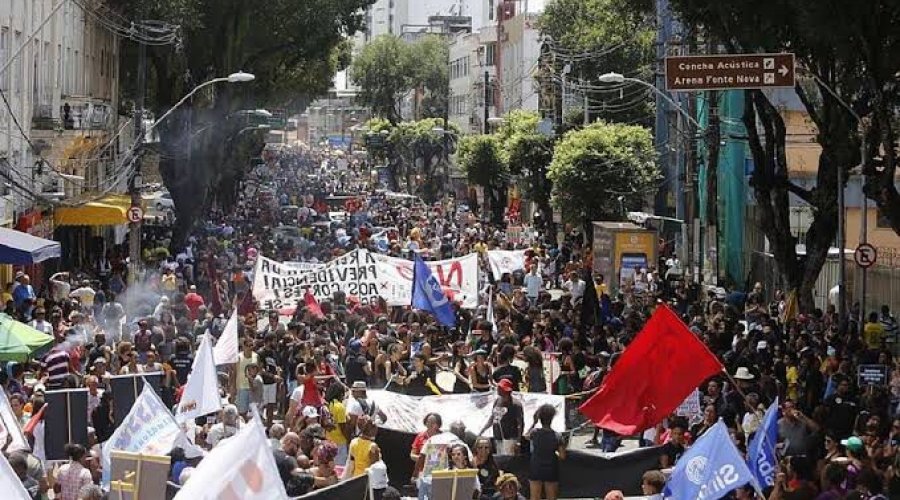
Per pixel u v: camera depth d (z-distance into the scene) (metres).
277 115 80.50
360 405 20.02
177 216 60.16
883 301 38.09
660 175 63.44
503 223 86.44
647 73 67.38
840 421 22.08
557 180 61.66
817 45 29.45
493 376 23.31
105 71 60.66
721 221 56.03
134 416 16.70
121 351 24.03
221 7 60.88
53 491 16.39
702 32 37.53
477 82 130.88
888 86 32.16
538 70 94.94
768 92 49.66
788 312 34.59
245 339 25.50
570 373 25.70
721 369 17.72
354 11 66.56
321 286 34.66
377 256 34.91
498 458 18.91
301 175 160.75
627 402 18.00
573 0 82.94
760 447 16.78
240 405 24.03
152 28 52.25
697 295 41.12
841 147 32.19
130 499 14.12
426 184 123.75
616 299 41.72
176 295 36.75
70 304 30.84
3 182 38.84
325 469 16.86
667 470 17.31
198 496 11.30
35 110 44.91
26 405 20.11
